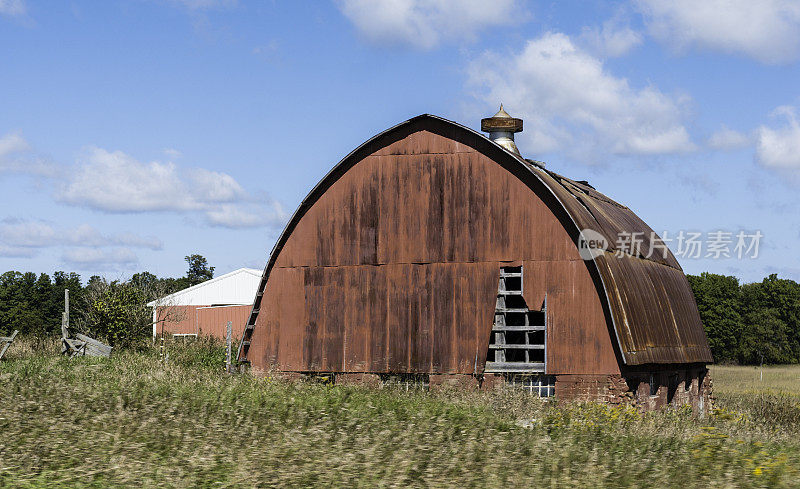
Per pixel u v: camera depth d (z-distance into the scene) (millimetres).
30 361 27031
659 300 28000
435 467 11758
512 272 25719
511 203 25562
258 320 28125
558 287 24781
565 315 24625
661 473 11594
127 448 12289
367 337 26703
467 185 26094
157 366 25500
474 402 21656
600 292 24328
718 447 13773
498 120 32281
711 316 106688
